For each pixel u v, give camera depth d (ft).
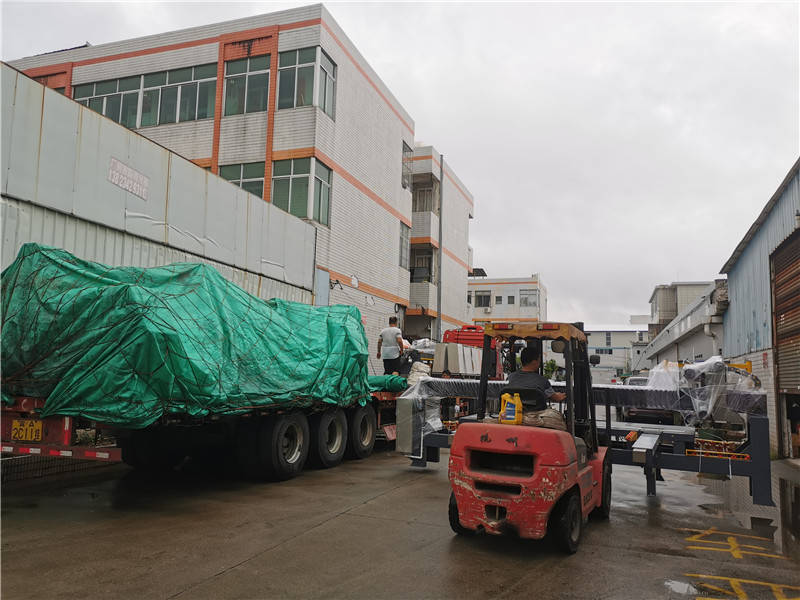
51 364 20.12
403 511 21.58
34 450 20.59
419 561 15.98
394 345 43.73
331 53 59.67
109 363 19.69
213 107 60.54
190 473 28.81
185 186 38.37
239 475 28.53
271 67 58.65
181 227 37.91
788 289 42.16
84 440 22.09
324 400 28.73
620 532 19.70
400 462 33.71
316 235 55.98
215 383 21.03
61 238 29.68
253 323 25.31
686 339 96.43
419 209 95.04
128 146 33.88
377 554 16.47
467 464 17.19
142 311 19.83
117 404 19.54
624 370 236.02
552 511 16.89
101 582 13.87
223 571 14.79
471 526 16.98
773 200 44.24
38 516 19.75
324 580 14.35
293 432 28.22
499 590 13.99
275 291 48.16
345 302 61.87
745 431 27.35
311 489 25.40
